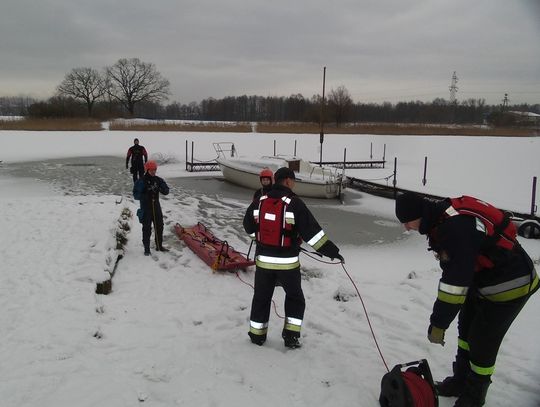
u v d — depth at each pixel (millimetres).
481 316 3352
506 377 4070
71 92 89062
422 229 3293
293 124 52438
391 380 3482
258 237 4641
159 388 3848
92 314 5395
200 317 5613
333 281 7258
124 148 33250
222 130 46000
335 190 17812
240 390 3846
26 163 26078
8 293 5898
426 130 49562
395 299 6230
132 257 8305
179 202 15797
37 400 3582
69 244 8141
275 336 5016
